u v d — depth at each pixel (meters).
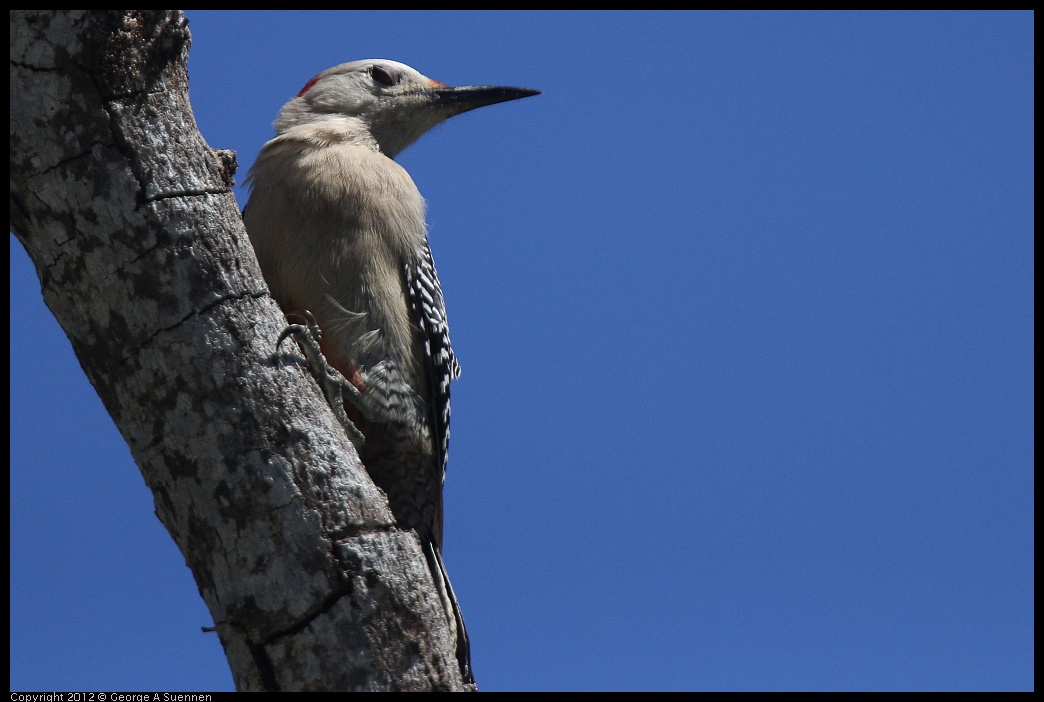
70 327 7.06
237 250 7.14
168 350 6.87
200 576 7.05
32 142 6.73
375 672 6.82
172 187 6.91
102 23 6.67
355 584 6.91
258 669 6.86
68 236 6.83
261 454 6.90
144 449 7.02
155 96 6.92
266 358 7.06
